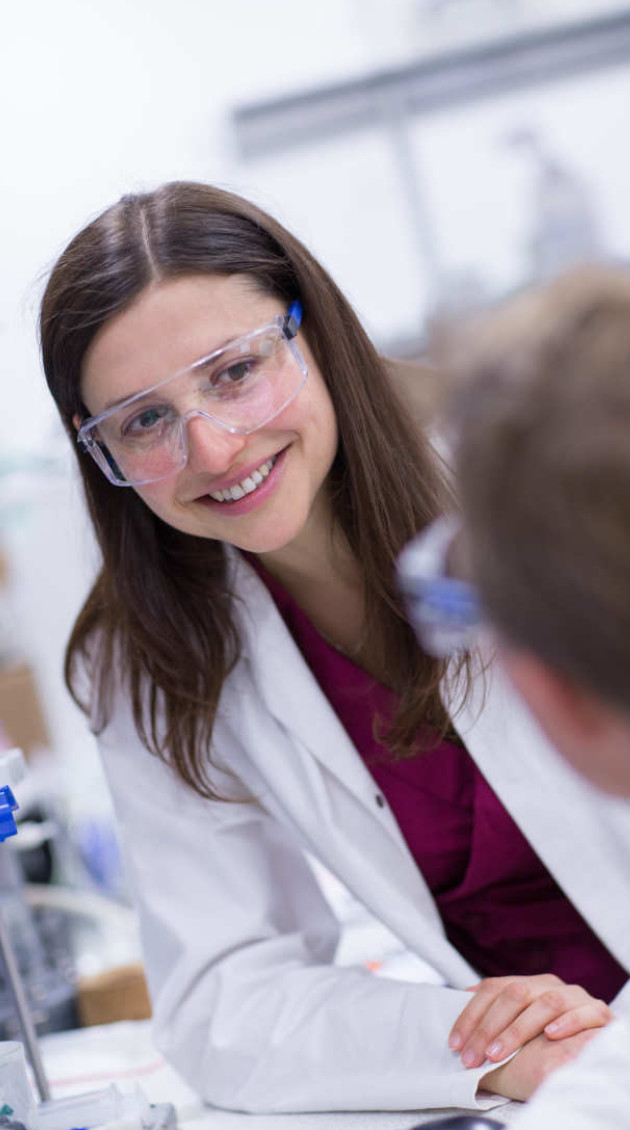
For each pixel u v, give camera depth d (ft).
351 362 4.00
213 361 3.59
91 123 9.96
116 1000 5.53
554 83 10.20
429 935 4.20
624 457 1.42
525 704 1.74
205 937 4.30
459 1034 3.52
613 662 1.51
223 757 4.48
